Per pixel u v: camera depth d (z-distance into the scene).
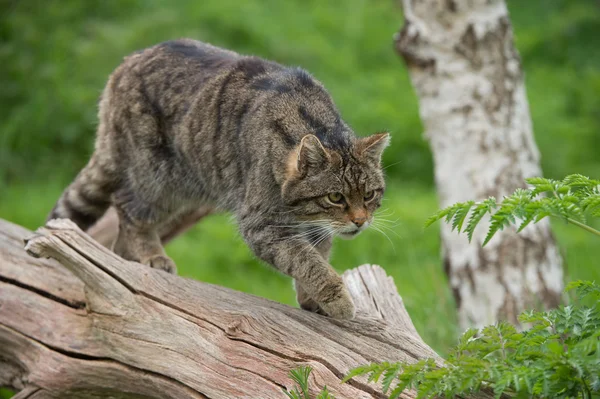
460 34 10.40
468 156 10.33
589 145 17.33
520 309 9.84
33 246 7.02
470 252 10.12
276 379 6.54
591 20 20.41
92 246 7.20
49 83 16.69
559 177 16.16
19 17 17.34
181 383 6.80
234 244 14.04
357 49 19.19
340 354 6.66
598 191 5.86
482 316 10.01
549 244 10.12
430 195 15.45
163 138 8.75
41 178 15.94
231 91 8.37
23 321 7.68
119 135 8.93
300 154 7.54
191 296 7.24
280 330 6.89
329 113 8.16
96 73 16.55
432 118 10.57
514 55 10.55
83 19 17.62
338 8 20.38
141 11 17.83
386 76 18.00
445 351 9.13
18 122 16.42
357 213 7.84
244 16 18.09
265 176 7.81
